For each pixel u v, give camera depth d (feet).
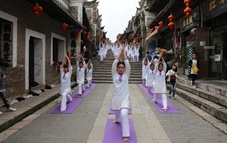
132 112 20.04
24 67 25.00
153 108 21.66
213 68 29.81
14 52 22.53
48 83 33.22
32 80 30.12
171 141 13.12
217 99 19.30
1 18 20.25
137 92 31.76
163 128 15.53
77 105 22.88
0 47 22.29
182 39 38.45
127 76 14.58
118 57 14.65
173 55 45.06
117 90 14.24
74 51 44.32
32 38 29.48
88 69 36.94
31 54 29.78
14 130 14.96
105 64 53.93
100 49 59.41
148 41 68.08
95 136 13.92
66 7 44.93
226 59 28.76
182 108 21.65
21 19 24.02
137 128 15.53
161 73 21.53
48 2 23.54
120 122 16.47
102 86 38.63
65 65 22.36
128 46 67.46
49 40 33.30
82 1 47.03
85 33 49.57
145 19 66.59
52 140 13.24
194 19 30.50
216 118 17.63
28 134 14.23
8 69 21.63
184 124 16.47
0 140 13.19
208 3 28.04
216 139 13.42
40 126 15.89
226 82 26.43
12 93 22.48
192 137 13.76
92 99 26.37
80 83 28.66
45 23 31.30
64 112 19.93
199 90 23.76
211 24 29.53
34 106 19.98
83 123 16.66
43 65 30.73
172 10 39.14
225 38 28.30
